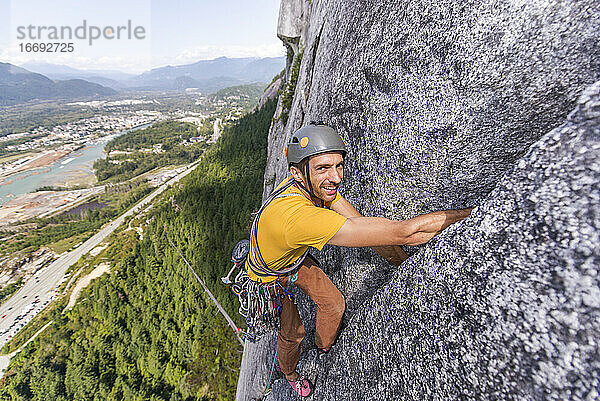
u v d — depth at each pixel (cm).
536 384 87
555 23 121
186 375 2662
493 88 141
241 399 505
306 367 269
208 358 2669
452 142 162
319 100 331
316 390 246
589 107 93
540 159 101
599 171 86
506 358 96
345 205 199
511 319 97
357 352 189
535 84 131
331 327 224
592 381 76
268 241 177
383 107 202
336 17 340
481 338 105
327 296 213
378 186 212
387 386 150
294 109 801
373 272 225
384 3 211
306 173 165
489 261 109
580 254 84
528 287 94
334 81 283
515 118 142
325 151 156
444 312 125
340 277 257
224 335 2731
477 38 141
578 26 116
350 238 146
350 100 246
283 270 196
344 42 282
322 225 148
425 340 132
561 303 85
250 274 213
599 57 116
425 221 146
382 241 145
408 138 181
